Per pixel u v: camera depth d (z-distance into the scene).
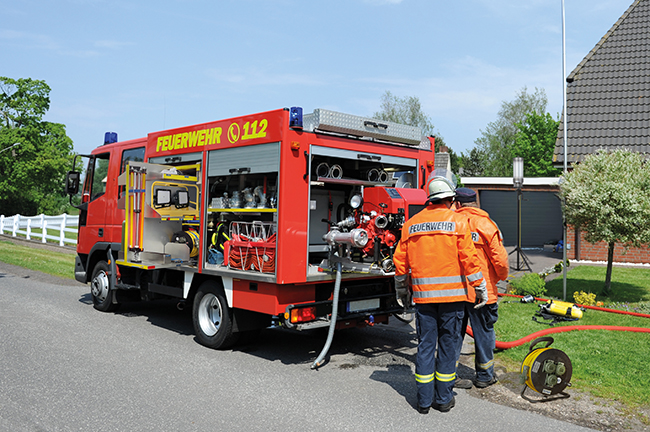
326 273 5.71
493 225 4.69
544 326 6.92
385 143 6.20
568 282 10.53
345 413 4.05
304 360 5.62
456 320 4.14
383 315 6.11
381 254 5.73
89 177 8.73
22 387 4.54
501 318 7.41
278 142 5.25
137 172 6.71
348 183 6.23
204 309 6.21
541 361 4.30
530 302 8.60
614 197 8.12
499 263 4.61
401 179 6.68
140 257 6.68
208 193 6.20
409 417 3.99
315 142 5.43
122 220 7.73
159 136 7.09
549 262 14.76
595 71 15.58
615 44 15.95
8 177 43.75
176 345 6.16
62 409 4.05
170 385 4.68
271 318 5.94
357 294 5.93
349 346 6.30
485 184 21.39
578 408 4.20
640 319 7.34
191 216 6.51
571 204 8.70
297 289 5.36
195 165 6.45
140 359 5.51
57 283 11.15
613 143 13.73
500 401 4.38
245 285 5.55
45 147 44.69
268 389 4.61
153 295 7.40
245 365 5.38
